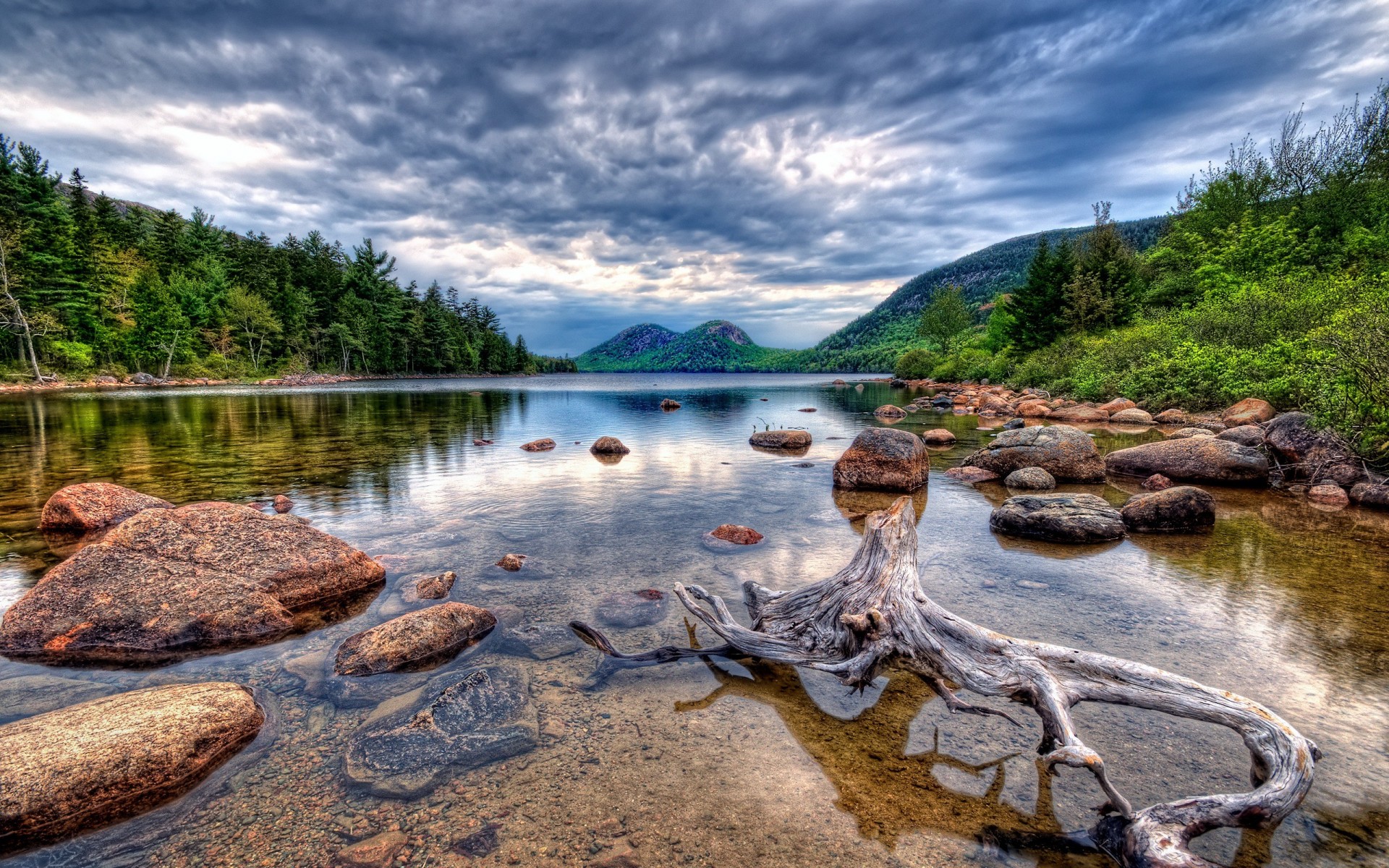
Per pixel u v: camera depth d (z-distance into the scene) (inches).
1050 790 124.0
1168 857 98.7
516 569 261.7
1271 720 117.7
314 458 575.5
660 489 440.5
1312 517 350.0
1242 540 306.0
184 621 195.9
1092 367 1133.1
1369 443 406.3
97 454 590.2
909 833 111.4
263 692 165.3
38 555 279.1
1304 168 1194.0
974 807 118.6
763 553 288.4
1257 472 431.8
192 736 131.3
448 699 150.3
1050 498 329.7
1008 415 1069.1
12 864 105.7
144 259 2610.7
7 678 170.2
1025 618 208.1
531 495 417.7
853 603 176.2
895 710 155.8
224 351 2706.7
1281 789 107.0
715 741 141.3
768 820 114.9
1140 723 147.9
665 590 239.1
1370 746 134.5
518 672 170.1
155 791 121.8
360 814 117.3
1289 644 186.1
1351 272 926.4
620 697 161.5
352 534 317.7
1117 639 190.4
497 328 5073.8
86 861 106.0
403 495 412.2
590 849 107.6
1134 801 118.6
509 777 128.2
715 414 1167.0
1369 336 432.5
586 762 133.3
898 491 434.3
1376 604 218.2
